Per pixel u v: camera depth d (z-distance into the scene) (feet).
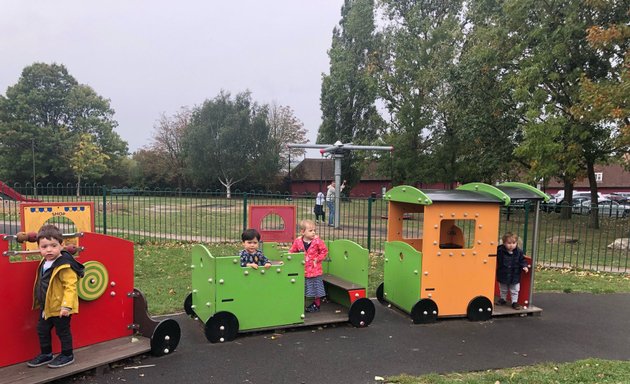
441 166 93.35
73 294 12.13
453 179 94.22
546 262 35.12
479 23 74.64
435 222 18.74
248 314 16.43
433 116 91.66
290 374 13.34
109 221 53.11
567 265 34.09
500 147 70.54
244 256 16.66
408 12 93.56
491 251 19.56
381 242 40.16
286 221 26.53
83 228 26.94
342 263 20.29
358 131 114.52
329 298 20.99
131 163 200.34
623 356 15.40
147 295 21.72
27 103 173.47
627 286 26.84
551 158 54.54
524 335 17.52
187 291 22.68
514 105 67.87
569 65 57.57
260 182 161.27
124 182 191.62
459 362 14.53
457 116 74.13
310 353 15.08
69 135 177.58
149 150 187.93
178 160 183.73
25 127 167.43
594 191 61.57
